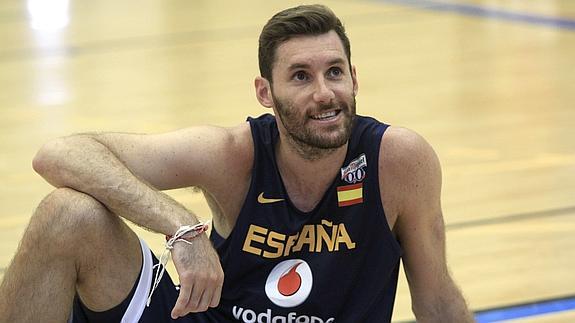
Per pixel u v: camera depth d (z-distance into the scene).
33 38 25.27
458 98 17.72
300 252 6.70
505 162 14.00
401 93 18.25
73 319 6.71
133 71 21.08
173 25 26.34
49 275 6.24
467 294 9.92
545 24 23.88
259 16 27.08
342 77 6.41
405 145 6.69
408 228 6.94
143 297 6.60
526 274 10.34
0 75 21.17
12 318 6.25
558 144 14.73
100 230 6.28
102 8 29.59
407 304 9.69
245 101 18.12
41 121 17.39
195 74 20.55
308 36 6.34
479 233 11.50
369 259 6.76
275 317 6.75
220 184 6.80
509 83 18.61
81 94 19.27
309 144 6.38
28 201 13.10
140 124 16.83
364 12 26.91
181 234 6.24
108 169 6.37
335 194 6.63
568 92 17.77
